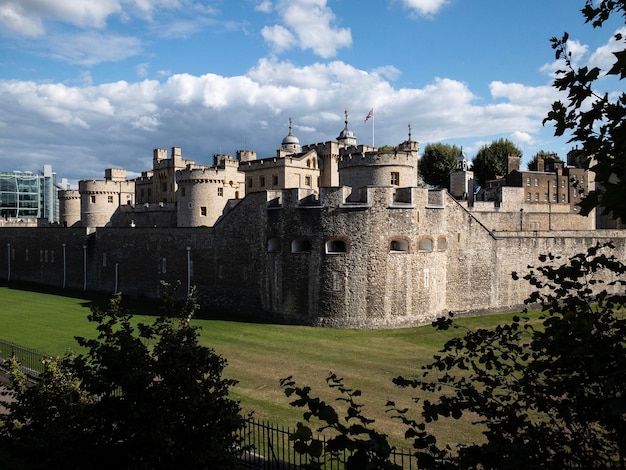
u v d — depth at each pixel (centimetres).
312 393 2327
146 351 1138
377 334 3566
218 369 1187
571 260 738
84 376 1123
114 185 7688
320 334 3569
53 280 6569
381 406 2158
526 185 7700
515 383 754
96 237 5872
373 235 3744
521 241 4391
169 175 7425
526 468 614
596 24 613
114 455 1064
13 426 1471
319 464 616
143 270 5256
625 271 675
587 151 612
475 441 1792
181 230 4834
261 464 1522
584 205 574
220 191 5891
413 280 3834
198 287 4684
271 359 2920
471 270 4206
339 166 4825
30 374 2398
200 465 1059
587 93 599
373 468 594
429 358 2939
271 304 4069
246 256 4284
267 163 6381
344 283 3756
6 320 4072
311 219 3847
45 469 1227
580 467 682
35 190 15288
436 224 3991
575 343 654
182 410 1053
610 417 621
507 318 4047
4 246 7494
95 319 1207
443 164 9725
